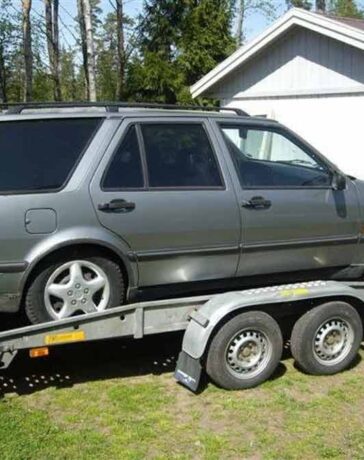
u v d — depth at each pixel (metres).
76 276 4.30
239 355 4.48
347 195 5.30
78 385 4.57
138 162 4.49
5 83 24.69
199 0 20.52
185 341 4.46
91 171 4.30
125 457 3.59
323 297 4.73
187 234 4.60
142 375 4.77
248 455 3.65
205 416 4.13
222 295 4.55
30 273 4.15
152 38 20.97
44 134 4.30
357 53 11.38
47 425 3.94
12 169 4.16
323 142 12.27
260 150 5.09
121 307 4.31
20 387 4.50
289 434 3.91
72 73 34.78
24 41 19.92
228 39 20.41
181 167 4.64
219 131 4.87
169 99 20.17
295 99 12.68
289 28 12.27
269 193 4.92
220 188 4.73
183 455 3.63
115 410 4.18
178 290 4.75
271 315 4.68
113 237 4.34
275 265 5.04
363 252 5.47
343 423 4.06
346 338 4.88
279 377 4.76
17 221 4.07
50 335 4.13
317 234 5.16
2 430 3.84
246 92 13.66
